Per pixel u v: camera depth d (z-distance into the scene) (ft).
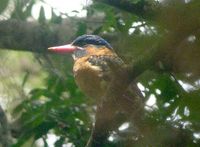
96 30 41.19
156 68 32.86
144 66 27.55
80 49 40.75
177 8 26.35
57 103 38.09
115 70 28.25
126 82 28.22
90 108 38.70
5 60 47.73
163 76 34.09
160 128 30.73
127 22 37.24
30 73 47.88
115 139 33.99
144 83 34.73
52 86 40.65
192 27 26.40
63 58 45.01
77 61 37.17
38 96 38.88
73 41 43.91
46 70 45.24
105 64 35.86
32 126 37.88
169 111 32.35
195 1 26.05
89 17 42.70
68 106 38.55
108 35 42.93
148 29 31.35
